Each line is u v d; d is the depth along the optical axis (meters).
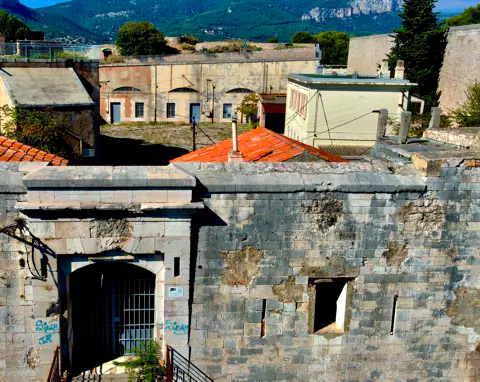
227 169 10.96
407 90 33.00
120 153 41.81
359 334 11.77
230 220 10.85
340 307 11.91
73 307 11.47
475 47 39.25
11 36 68.88
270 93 55.28
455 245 11.48
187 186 10.20
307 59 55.59
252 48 73.69
